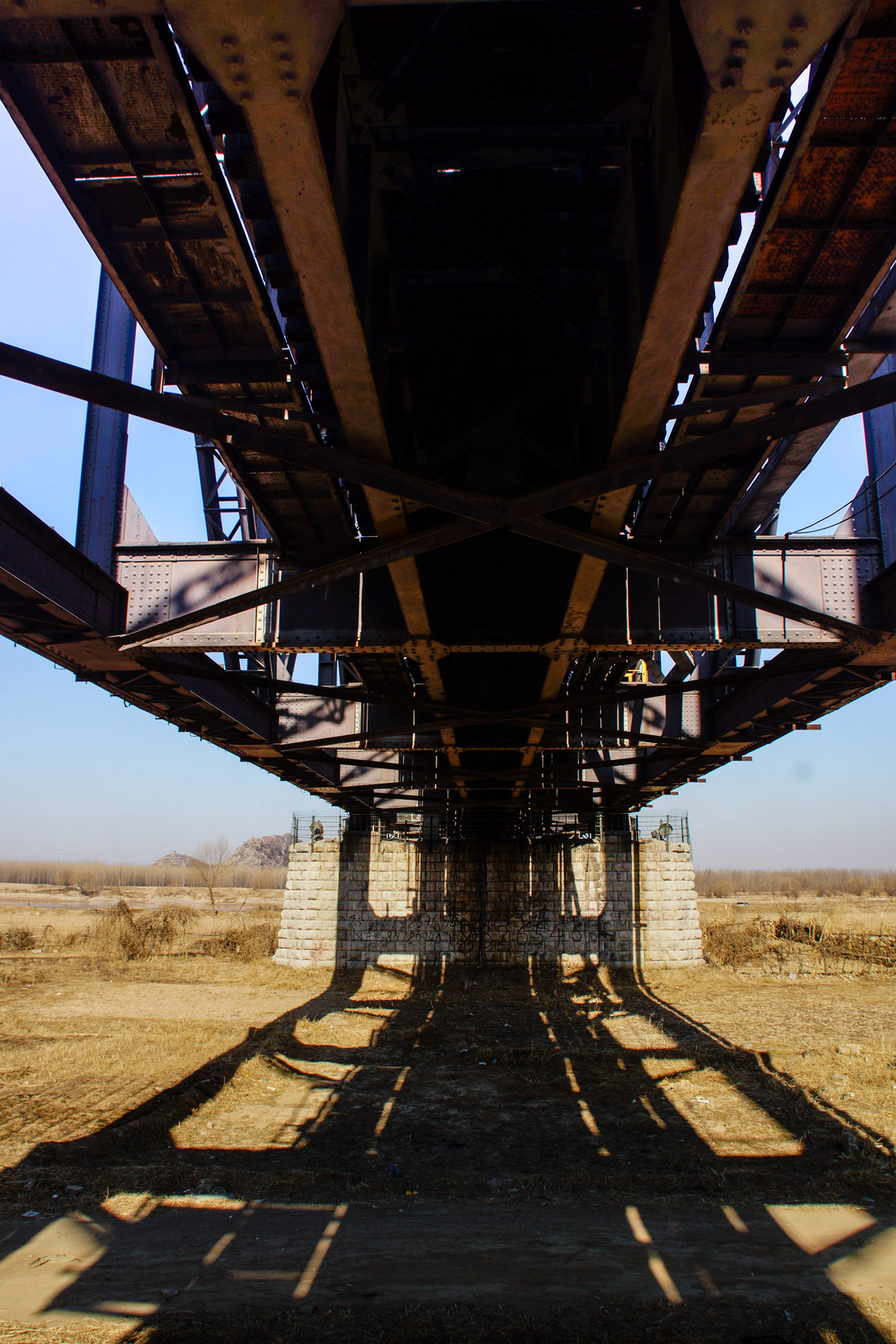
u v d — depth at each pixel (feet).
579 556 36.60
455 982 120.57
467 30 23.50
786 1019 93.15
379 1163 48.32
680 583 33.04
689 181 16.60
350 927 131.44
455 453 29.58
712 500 38.60
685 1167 47.32
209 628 43.16
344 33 22.50
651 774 87.86
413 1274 32.99
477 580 47.91
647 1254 35.04
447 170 27.68
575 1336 28.17
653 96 23.25
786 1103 60.18
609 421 28.17
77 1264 33.63
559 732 63.87
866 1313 29.86
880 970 130.72
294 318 28.04
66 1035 79.92
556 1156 49.60
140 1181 43.32
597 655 53.52
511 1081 67.67
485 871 132.36
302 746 64.85
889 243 24.61
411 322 33.24
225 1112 58.18
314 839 135.64
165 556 43.73
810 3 12.71
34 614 38.55
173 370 30.45
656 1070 70.28
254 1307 29.99
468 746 65.67
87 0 13.47
